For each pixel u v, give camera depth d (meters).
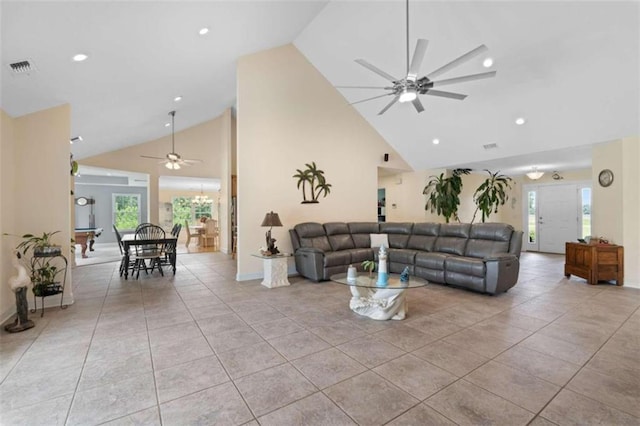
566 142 4.88
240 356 2.35
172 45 3.48
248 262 5.04
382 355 2.37
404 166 7.42
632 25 3.09
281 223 4.88
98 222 10.61
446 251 5.17
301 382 1.99
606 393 1.86
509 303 3.72
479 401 1.79
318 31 4.96
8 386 1.94
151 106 5.40
